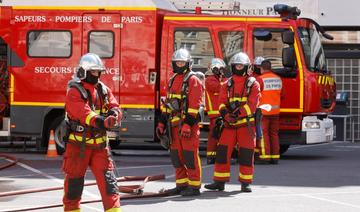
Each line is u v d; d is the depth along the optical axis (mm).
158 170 15828
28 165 16562
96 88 8789
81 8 18328
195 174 12000
